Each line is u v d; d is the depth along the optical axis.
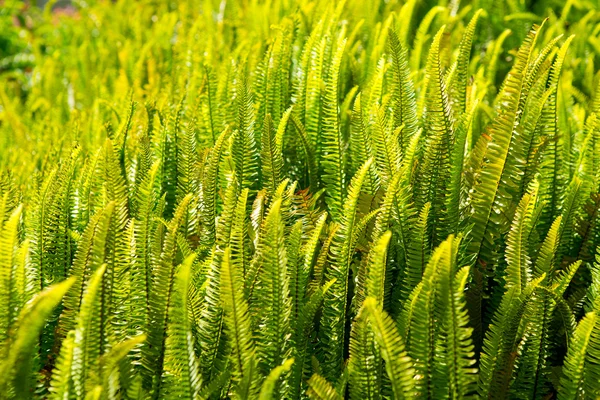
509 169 2.19
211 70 2.79
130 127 2.82
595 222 2.27
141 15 5.05
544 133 2.33
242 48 3.37
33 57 5.97
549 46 2.28
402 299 2.17
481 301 2.15
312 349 2.07
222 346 2.01
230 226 2.10
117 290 2.00
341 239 2.05
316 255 2.24
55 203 2.23
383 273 1.93
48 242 2.20
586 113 2.80
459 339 1.85
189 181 2.45
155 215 2.31
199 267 2.12
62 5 8.52
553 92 2.31
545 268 2.06
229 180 2.36
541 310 1.99
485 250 2.22
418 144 2.47
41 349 2.06
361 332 1.88
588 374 1.92
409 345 1.97
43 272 2.19
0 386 1.72
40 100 3.95
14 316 1.89
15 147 3.51
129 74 3.82
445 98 2.29
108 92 3.78
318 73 2.61
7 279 1.87
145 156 2.49
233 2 3.98
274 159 2.36
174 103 3.01
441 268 1.84
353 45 3.38
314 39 2.79
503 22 3.46
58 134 3.20
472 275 2.19
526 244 2.09
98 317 1.86
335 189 2.38
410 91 2.46
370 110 2.52
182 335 1.85
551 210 2.35
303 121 2.71
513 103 2.17
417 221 2.16
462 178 2.29
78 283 1.97
